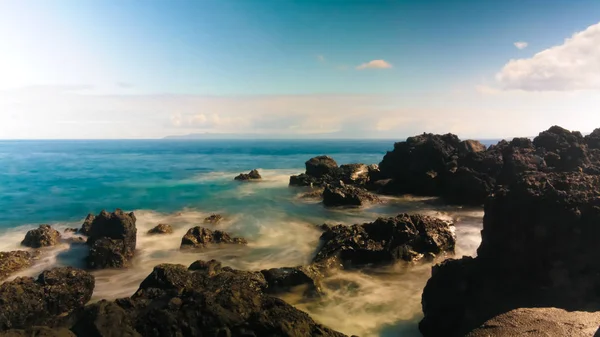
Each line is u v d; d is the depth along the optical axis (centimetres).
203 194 4209
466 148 3925
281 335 960
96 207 3572
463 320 1207
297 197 3872
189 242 2250
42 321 1347
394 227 1945
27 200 3944
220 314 1046
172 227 2733
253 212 3238
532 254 1205
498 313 1138
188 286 1372
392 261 1828
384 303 1526
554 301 1114
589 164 2644
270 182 5119
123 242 2067
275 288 1552
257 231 2623
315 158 4869
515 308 1125
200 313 1069
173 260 2080
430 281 1378
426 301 1342
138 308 1205
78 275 1521
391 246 1888
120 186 4906
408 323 1375
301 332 981
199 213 3253
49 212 3384
